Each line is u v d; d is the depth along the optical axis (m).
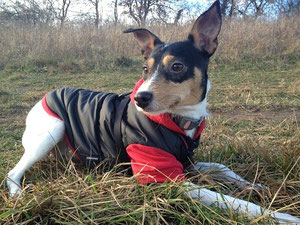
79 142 0.44
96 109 0.43
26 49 1.59
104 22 1.96
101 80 1.21
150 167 0.37
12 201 0.35
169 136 0.38
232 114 0.77
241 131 0.64
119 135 0.40
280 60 1.43
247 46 1.58
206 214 0.33
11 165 0.49
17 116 0.79
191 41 0.43
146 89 0.37
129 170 0.43
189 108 0.40
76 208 0.33
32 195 0.36
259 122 0.70
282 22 1.78
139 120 0.39
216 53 1.47
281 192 0.39
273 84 1.08
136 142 0.38
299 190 0.39
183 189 0.35
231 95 0.94
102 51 1.59
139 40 0.48
